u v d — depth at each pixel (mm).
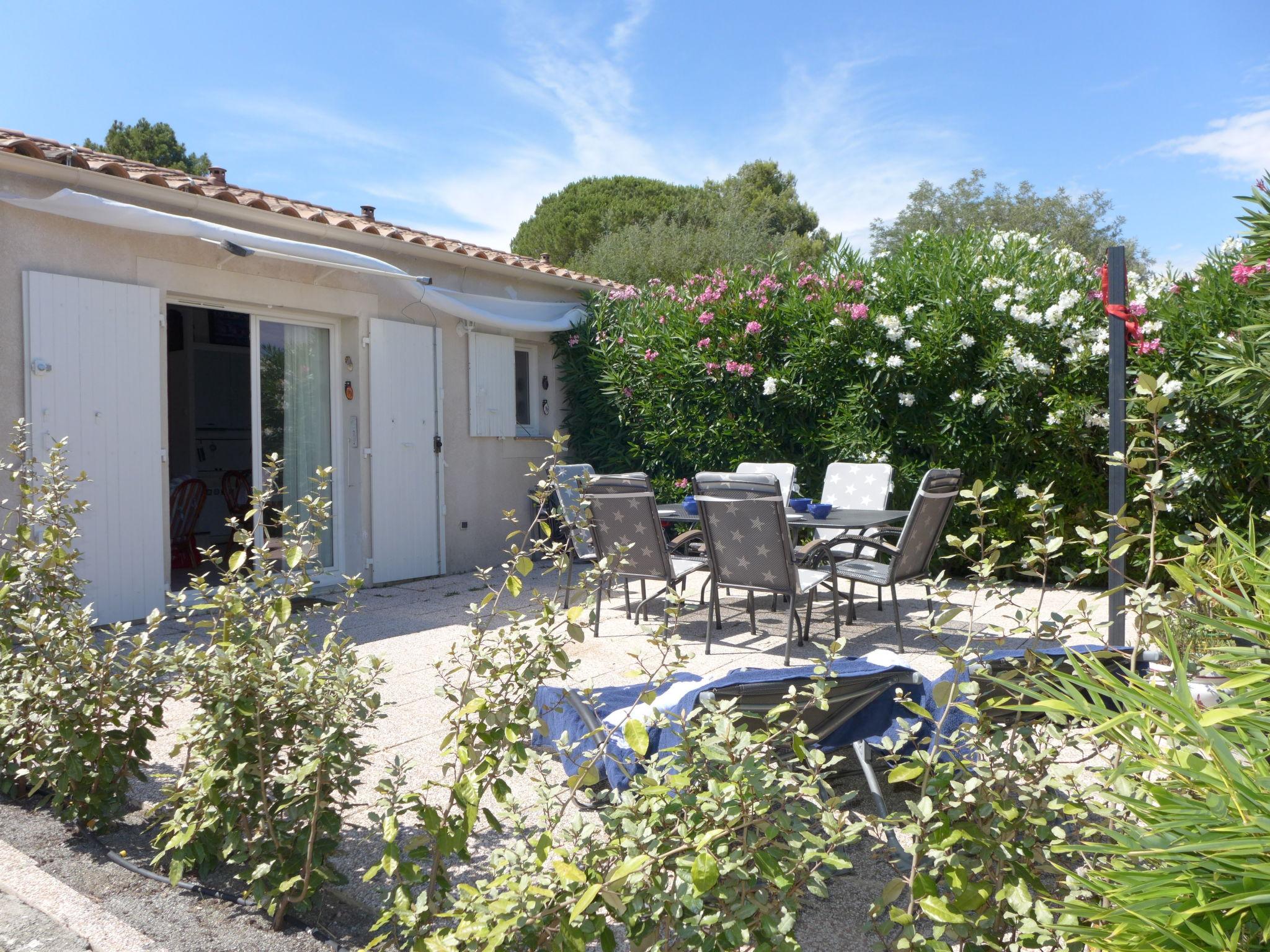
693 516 6121
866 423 8047
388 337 7910
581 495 2574
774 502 4887
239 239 6164
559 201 31219
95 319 5871
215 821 2375
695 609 6594
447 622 6203
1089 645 2381
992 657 2426
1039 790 1693
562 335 10039
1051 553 2014
